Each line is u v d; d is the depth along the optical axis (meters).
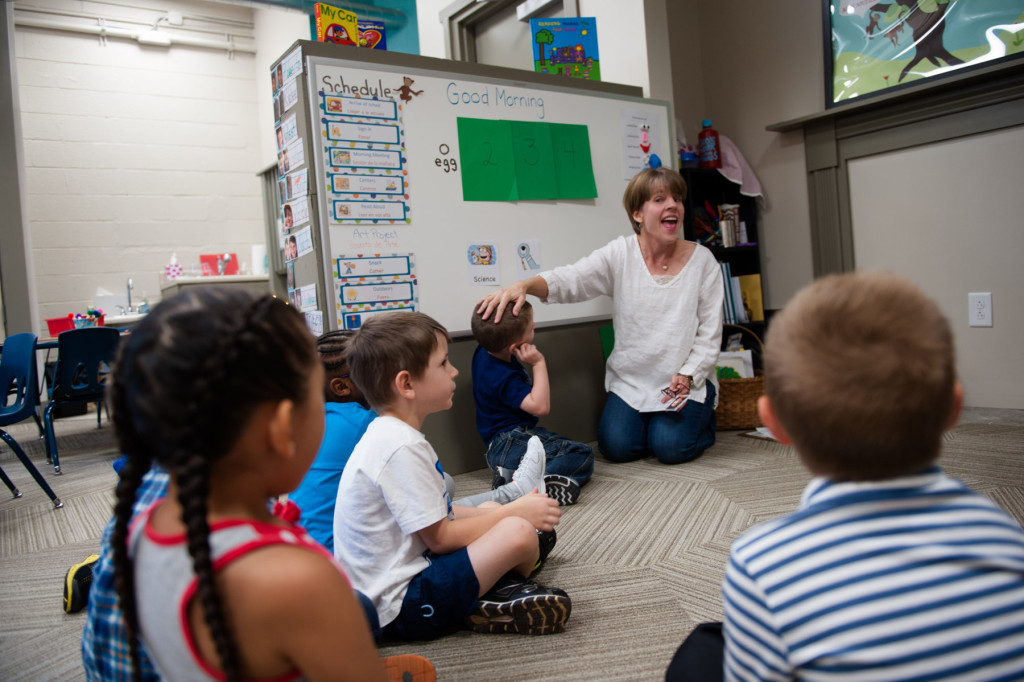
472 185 2.41
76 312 5.31
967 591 0.47
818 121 3.26
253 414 0.51
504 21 3.95
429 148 2.33
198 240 5.80
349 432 1.39
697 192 3.36
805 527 0.52
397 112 2.26
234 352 0.49
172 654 0.51
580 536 1.69
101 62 5.43
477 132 2.42
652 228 2.38
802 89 3.34
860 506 0.51
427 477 1.17
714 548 1.55
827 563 0.50
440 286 2.35
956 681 0.46
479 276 2.43
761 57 3.50
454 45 4.17
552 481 1.97
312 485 1.37
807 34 3.29
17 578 1.72
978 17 2.70
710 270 2.46
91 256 5.38
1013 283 2.73
